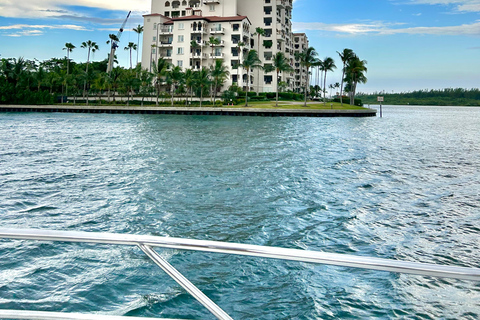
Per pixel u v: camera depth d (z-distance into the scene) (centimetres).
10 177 1630
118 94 10331
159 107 7694
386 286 652
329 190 1455
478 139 3834
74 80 9656
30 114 7419
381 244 893
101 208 1163
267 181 1593
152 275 655
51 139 3234
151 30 10212
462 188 1525
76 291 607
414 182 1639
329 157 2367
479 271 160
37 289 610
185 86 9000
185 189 1424
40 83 9344
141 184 1505
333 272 699
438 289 643
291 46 12288
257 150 2606
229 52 9606
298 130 4409
